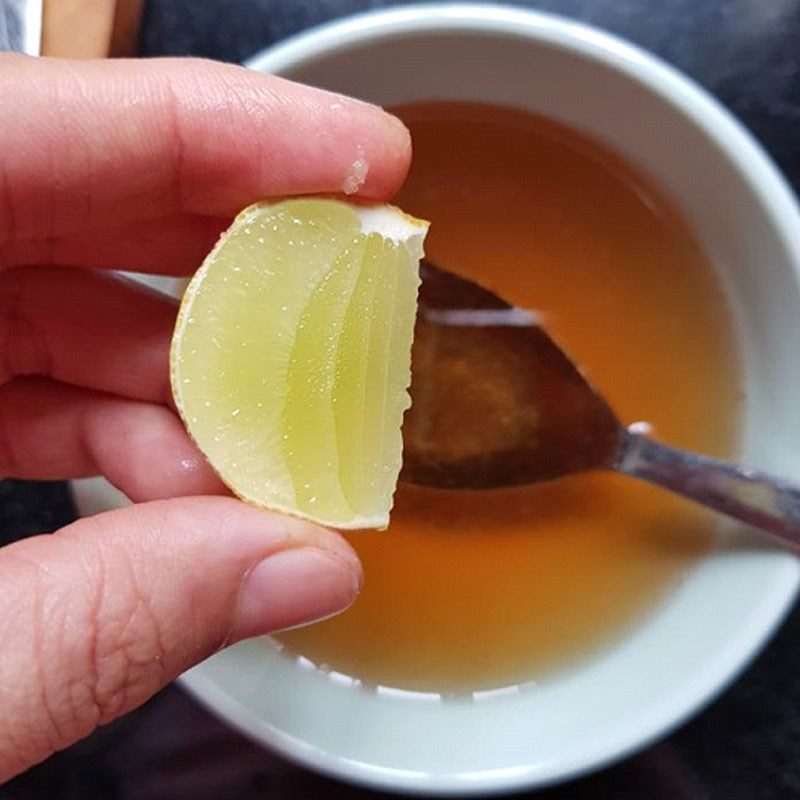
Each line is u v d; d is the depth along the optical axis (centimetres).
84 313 15
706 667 15
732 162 16
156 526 12
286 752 15
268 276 12
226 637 12
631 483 18
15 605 12
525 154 18
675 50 19
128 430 15
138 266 16
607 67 16
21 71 13
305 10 19
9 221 14
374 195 14
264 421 12
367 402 13
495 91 17
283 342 12
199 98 13
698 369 18
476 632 17
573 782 18
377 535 18
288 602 12
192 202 14
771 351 17
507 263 19
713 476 16
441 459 17
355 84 17
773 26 19
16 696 11
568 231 19
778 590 15
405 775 15
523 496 18
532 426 17
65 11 17
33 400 16
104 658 12
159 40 19
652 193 18
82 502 16
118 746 18
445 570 18
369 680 17
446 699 17
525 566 18
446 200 19
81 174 14
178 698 18
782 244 16
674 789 18
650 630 17
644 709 15
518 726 16
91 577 12
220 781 18
